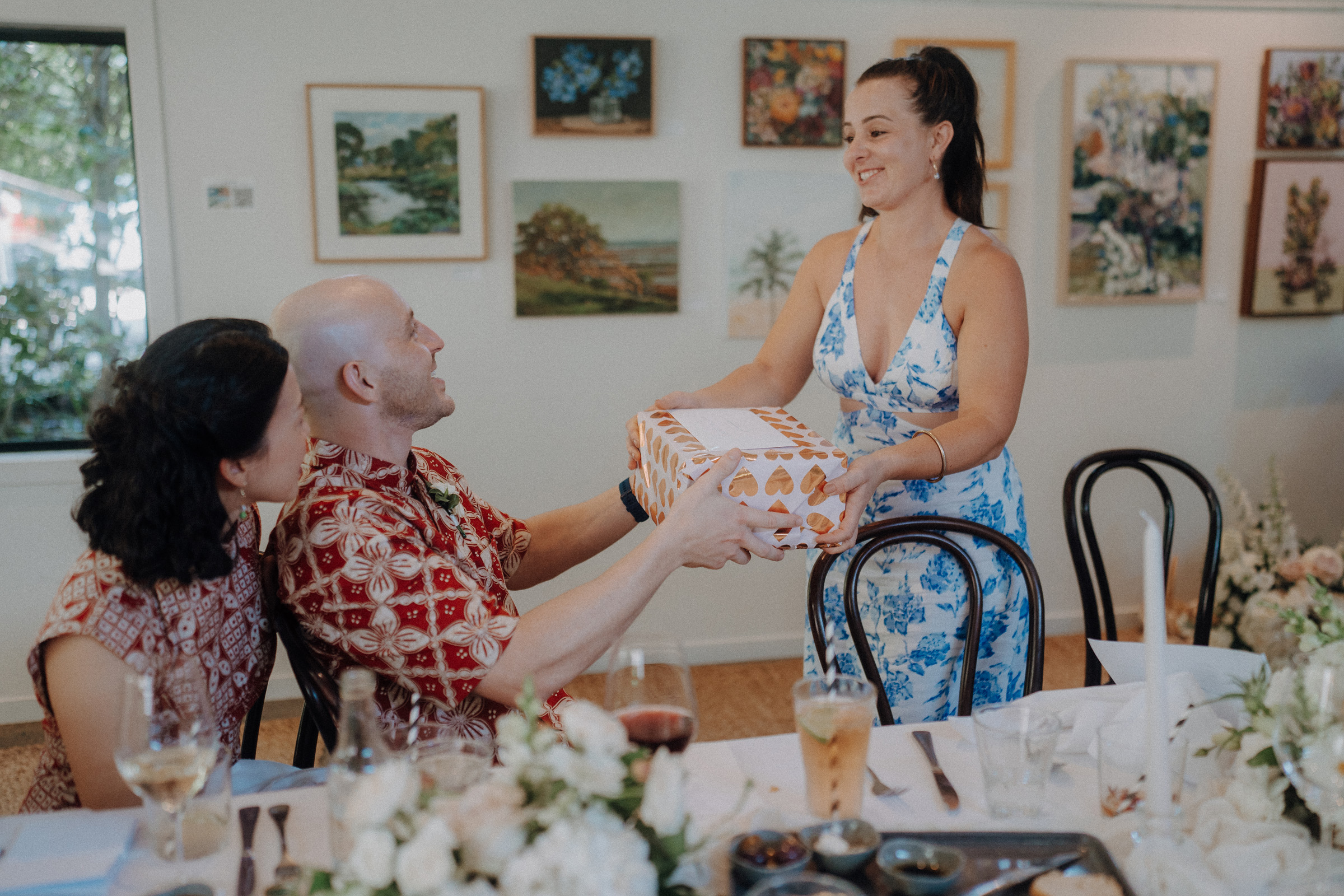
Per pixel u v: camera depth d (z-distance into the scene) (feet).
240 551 4.51
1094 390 12.09
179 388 3.83
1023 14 11.30
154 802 3.21
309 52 10.12
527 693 2.67
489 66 10.48
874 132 6.06
